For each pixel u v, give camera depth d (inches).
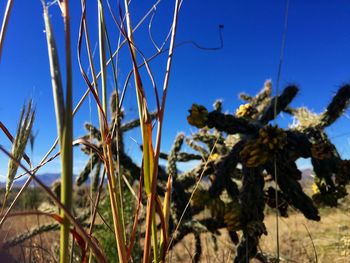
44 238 25.7
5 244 5.7
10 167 10.1
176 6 9.0
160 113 8.6
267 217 46.6
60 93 5.7
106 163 8.8
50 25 5.8
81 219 28.8
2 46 8.0
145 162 8.6
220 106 35.7
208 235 32.7
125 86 10.3
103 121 8.9
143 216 26.7
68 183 5.8
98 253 6.7
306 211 24.3
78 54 8.9
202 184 30.0
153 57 9.7
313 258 30.0
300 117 31.8
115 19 9.2
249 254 22.4
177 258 29.3
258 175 23.6
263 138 23.4
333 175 29.6
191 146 35.8
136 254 22.8
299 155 24.3
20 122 9.9
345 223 39.5
